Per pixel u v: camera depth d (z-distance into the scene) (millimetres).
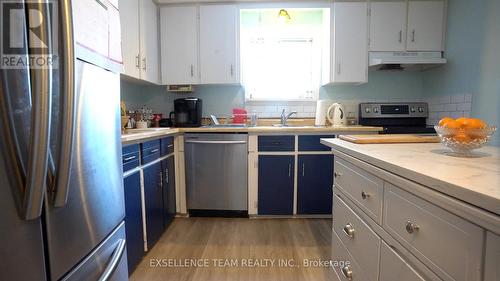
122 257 1018
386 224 786
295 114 2963
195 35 2645
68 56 614
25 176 546
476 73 2166
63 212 677
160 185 2035
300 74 2965
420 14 2549
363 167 907
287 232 2145
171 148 2332
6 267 532
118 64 1009
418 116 2754
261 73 2971
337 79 2633
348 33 2588
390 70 2896
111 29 949
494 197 415
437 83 2658
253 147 2381
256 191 2416
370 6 2561
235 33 2629
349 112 2938
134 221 1574
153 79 2557
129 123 2295
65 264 688
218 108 2990
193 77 2678
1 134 510
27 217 557
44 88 546
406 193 680
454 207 507
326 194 2400
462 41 2320
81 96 737
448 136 856
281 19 2795
